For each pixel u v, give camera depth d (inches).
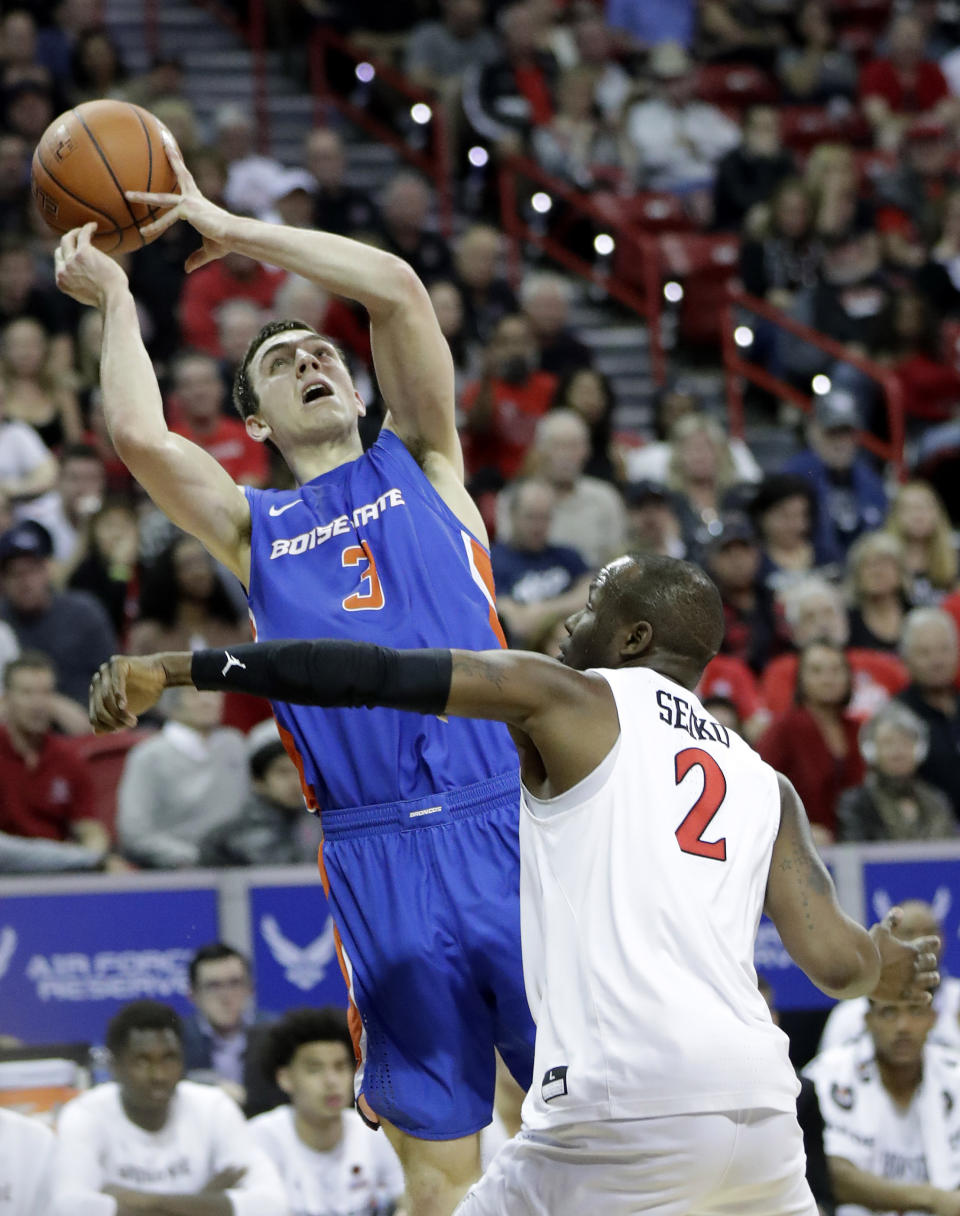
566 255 1615.4
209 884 780.0
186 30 1748.3
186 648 932.6
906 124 1834.4
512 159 1601.9
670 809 357.1
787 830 377.1
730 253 1583.4
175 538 940.6
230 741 878.4
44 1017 759.1
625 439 1414.9
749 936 359.9
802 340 1507.1
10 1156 641.0
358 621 426.6
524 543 1059.3
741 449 1378.0
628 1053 341.7
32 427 1173.1
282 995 781.3
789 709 937.5
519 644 991.6
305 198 1427.2
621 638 386.0
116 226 468.8
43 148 466.3
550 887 356.8
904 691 994.1
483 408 1254.9
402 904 414.3
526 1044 415.8
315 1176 687.7
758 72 1851.6
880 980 395.5
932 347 1507.1
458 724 424.2
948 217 1664.6
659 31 1879.9
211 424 1137.4
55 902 765.3
